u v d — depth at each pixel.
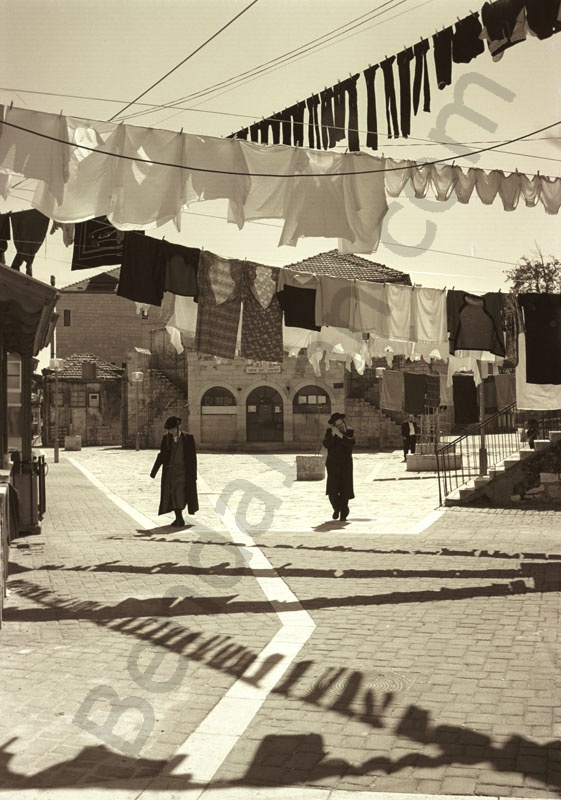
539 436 17.59
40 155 7.50
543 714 5.09
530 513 15.62
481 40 7.25
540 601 8.15
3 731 4.99
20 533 13.38
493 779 4.21
